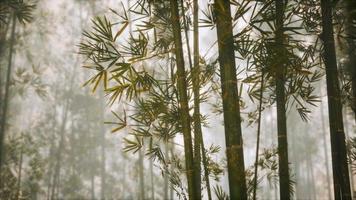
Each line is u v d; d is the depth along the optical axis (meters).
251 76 2.99
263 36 2.88
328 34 3.57
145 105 3.31
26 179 12.43
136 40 2.88
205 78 3.38
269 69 2.85
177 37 2.75
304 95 3.66
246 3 2.68
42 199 15.34
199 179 3.59
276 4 3.18
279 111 3.72
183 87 2.70
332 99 3.47
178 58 2.73
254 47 2.89
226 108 2.64
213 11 2.88
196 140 3.50
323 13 3.64
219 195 3.31
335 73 3.51
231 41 2.72
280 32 2.90
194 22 3.66
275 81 3.76
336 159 3.39
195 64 3.61
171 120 3.47
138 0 3.04
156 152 3.64
